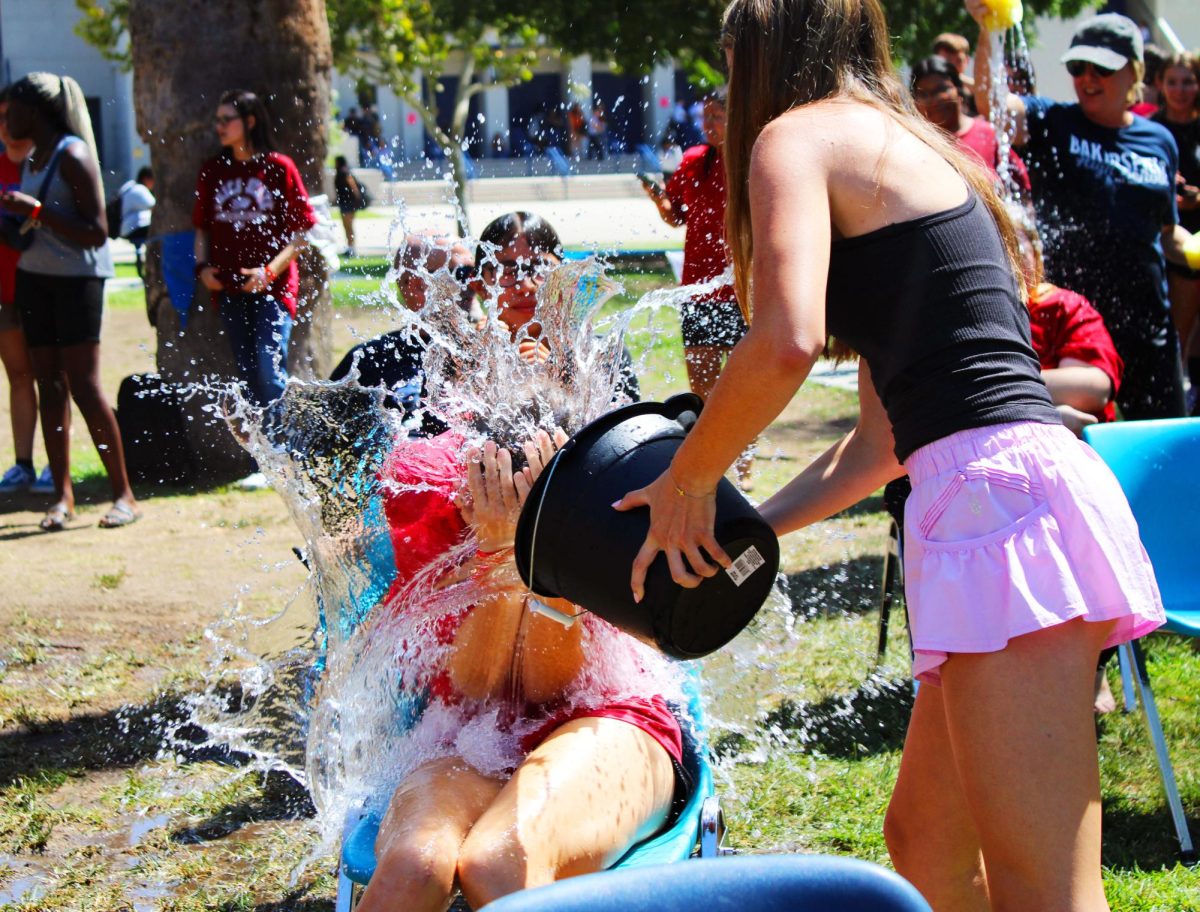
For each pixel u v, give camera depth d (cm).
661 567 217
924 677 223
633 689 276
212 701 454
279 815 377
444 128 3416
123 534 677
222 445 787
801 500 260
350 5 2156
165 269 793
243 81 808
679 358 902
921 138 224
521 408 264
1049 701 206
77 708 454
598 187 2855
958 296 211
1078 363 396
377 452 282
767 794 378
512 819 229
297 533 670
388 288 309
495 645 272
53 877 344
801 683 452
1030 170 521
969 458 209
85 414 685
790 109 224
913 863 246
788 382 199
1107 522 209
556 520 225
